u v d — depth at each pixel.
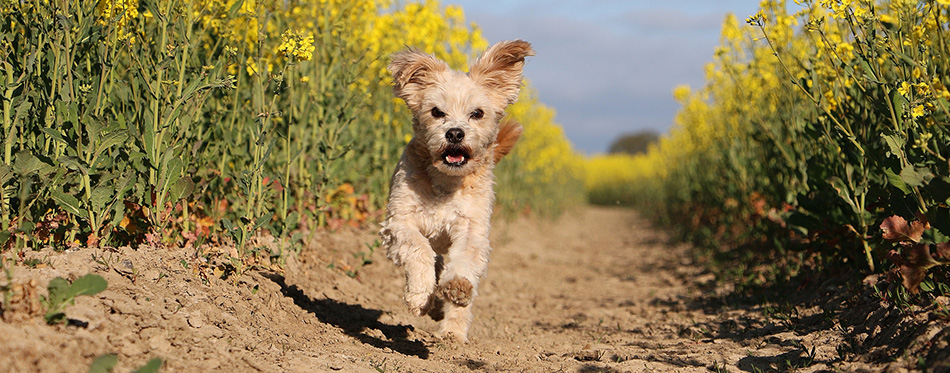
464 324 4.67
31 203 3.42
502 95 4.67
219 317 3.51
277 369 3.14
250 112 5.20
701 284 7.35
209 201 5.11
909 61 3.70
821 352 3.72
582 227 19.81
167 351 3.00
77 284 2.90
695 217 13.38
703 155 14.05
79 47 4.04
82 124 3.74
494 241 11.33
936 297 3.49
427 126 4.34
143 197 4.06
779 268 6.79
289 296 4.66
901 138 3.81
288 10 5.68
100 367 2.58
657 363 3.91
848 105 4.70
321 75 6.04
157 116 3.99
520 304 6.95
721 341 4.49
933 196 3.44
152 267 3.70
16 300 2.77
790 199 6.27
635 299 7.13
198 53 4.75
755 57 6.96
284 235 4.84
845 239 5.14
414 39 7.80
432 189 4.34
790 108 6.20
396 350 4.16
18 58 3.67
